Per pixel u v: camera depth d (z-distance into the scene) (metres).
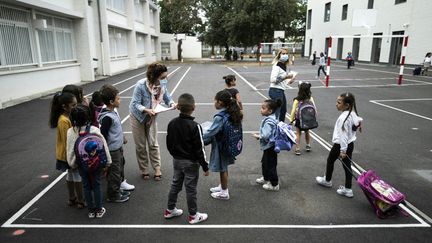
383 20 28.12
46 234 3.68
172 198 3.94
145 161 5.11
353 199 4.55
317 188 4.89
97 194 3.93
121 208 4.26
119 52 25.41
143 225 3.88
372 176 4.27
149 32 34.72
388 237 3.67
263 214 4.13
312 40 44.16
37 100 12.10
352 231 3.78
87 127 3.74
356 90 14.84
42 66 13.77
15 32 11.91
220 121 4.15
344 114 4.37
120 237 3.64
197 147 3.71
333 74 22.28
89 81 17.91
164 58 45.31
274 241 3.58
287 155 6.32
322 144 7.00
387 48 27.84
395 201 3.95
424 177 5.29
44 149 6.61
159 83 4.92
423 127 8.38
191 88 15.53
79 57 17.56
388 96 13.15
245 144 6.98
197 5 44.00
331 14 37.91
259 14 36.28
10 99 11.51
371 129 8.18
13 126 8.42
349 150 4.49
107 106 4.20
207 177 5.26
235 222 3.95
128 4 26.98
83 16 16.91
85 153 3.67
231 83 5.50
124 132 7.94
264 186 4.84
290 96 13.51
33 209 4.23
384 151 6.55
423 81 17.94
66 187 4.88
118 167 4.32
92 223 3.91
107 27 20.88
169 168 5.62
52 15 14.70
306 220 4.00
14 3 11.38
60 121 3.92
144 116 4.82
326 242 3.57
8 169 5.57
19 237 3.62
